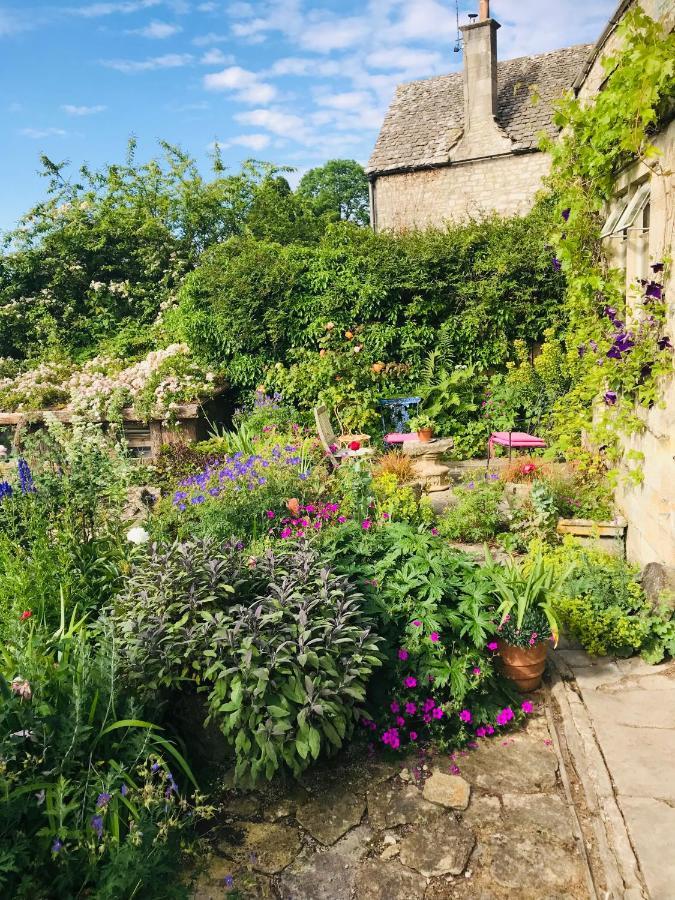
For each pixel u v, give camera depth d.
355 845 2.80
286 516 5.31
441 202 14.48
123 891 2.25
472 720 3.52
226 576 3.54
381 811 2.99
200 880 2.63
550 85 14.36
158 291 14.32
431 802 3.03
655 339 4.62
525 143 13.51
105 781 2.55
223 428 9.34
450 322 9.65
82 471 4.98
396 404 9.47
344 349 9.88
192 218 17.62
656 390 4.68
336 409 9.48
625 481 5.61
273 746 2.93
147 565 3.81
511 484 6.95
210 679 3.24
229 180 18.59
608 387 5.73
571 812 2.92
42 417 9.06
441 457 9.23
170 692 3.33
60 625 3.64
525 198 13.80
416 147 14.72
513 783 3.14
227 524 5.10
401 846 2.79
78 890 2.34
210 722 3.28
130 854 2.26
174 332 11.63
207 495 5.49
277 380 9.85
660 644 4.14
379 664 3.21
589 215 6.47
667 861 2.55
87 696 2.83
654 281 4.69
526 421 9.18
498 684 3.76
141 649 3.15
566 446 7.05
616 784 3.01
